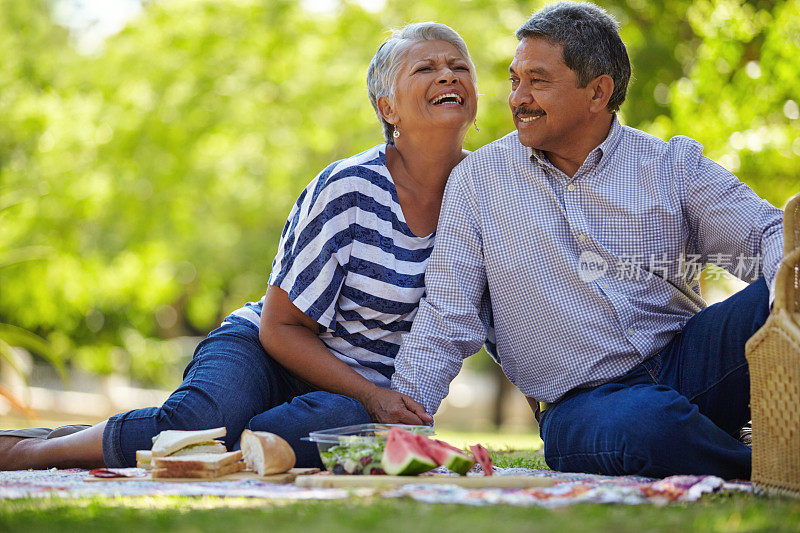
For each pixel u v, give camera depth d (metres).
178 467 2.72
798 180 8.48
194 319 17.33
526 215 3.40
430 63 3.47
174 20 14.45
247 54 14.04
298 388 3.54
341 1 13.94
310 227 3.42
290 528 1.92
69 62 15.26
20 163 15.25
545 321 3.36
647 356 3.29
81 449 3.17
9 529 1.96
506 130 12.37
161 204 14.28
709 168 3.40
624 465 2.92
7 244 14.88
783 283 2.58
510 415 23.48
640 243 3.35
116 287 15.49
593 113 3.37
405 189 3.56
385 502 2.26
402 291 3.45
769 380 2.58
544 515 2.08
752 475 2.64
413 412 3.20
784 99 8.06
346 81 13.40
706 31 8.52
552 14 3.36
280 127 13.72
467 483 2.61
